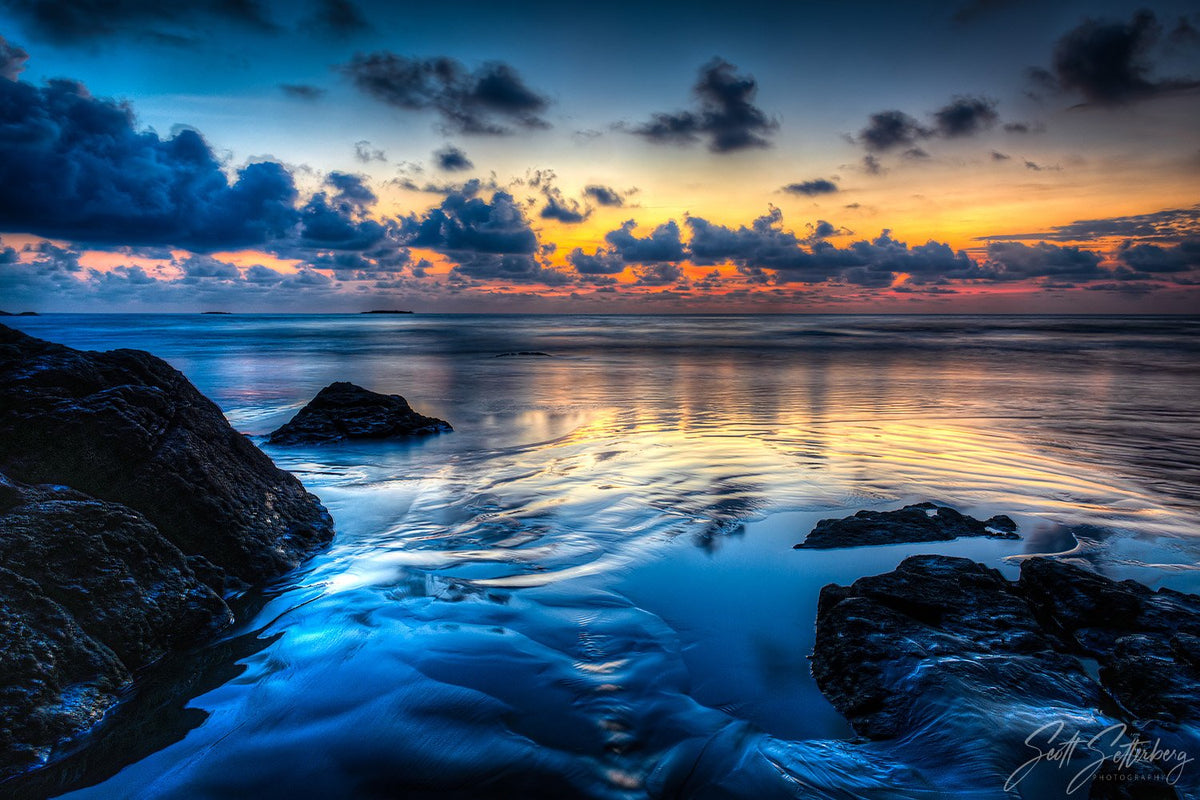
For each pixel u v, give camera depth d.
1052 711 3.89
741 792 3.38
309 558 6.75
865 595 5.18
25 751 3.60
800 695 4.29
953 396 18.67
